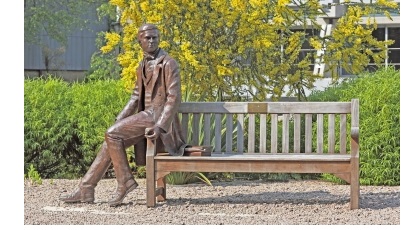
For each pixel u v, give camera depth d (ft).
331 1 50.37
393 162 33.99
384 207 28.27
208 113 29.37
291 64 38.34
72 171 37.91
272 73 37.45
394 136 33.96
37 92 37.81
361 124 34.35
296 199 30.04
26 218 25.98
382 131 33.96
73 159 37.88
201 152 27.86
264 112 29.07
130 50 34.68
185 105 29.37
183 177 34.58
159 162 27.55
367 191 32.40
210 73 36.17
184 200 29.78
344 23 38.63
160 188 28.86
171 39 35.58
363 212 26.96
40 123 36.94
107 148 28.73
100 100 37.35
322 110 28.60
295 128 29.14
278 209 27.68
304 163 26.89
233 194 31.48
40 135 36.94
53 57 78.79
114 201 28.14
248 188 33.30
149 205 27.84
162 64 28.07
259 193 31.76
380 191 32.40
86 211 27.32
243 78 37.58
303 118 37.17
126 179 28.17
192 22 35.17
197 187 33.50
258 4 35.22
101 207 28.09
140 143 28.60
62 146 37.06
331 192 32.07
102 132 36.73
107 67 66.18
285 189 33.04
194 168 27.32
